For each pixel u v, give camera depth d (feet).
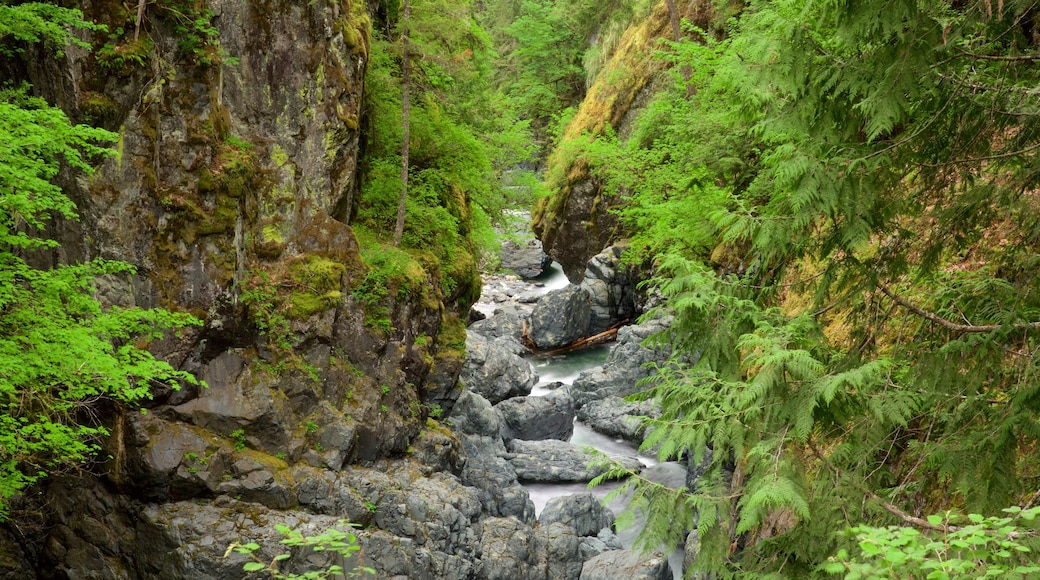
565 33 168.35
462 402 71.46
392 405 59.21
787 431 21.56
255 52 55.83
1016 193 24.49
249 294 52.13
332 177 59.52
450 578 50.65
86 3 47.16
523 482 69.72
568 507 61.57
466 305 78.13
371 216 68.95
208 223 50.47
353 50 59.98
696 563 22.50
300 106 57.47
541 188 88.94
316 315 54.90
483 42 73.87
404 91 66.39
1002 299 24.50
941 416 23.75
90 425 47.09
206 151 51.26
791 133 23.52
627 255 81.61
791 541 22.39
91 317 45.93
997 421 21.67
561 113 168.55
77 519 47.19
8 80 46.60
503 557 53.83
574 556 57.06
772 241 24.77
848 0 21.45
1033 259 24.98
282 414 51.80
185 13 50.85
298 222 57.52
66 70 46.39
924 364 24.20
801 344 22.57
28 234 47.24
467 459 65.98
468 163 76.02
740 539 34.06
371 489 52.19
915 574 15.81
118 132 48.14
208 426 49.96
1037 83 23.50
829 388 20.42
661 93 91.61
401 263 61.93
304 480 50.47
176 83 50.44
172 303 49.34
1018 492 20.80
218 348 50.90
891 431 24.56
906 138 23.12
